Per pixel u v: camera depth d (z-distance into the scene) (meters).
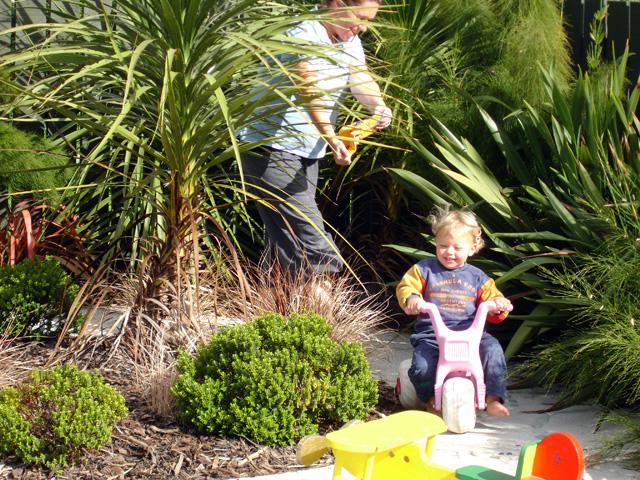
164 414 4.58
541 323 5.49
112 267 6.02
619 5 7.51
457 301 5.00
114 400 4.25
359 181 7.68
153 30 4.97
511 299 5.72
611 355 4.83
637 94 5.92
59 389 4.19
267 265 6.13
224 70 4.95
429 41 7.39
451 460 4.32
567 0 7.96
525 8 7.20
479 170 6.21
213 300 5.60
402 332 6.56
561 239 5.51
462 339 4.74
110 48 5.02
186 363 4.68
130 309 5.26
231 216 7.47
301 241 5.95
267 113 4.91
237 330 4.75
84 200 6.00
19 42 7.22
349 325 5.70
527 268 5.42
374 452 3.19
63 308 5.61
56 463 4.02
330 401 4.54
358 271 7.28
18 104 5.03
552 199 5.49
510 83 6.88
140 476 3.98
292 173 5.83
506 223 6.11
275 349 4.69
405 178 6.35
